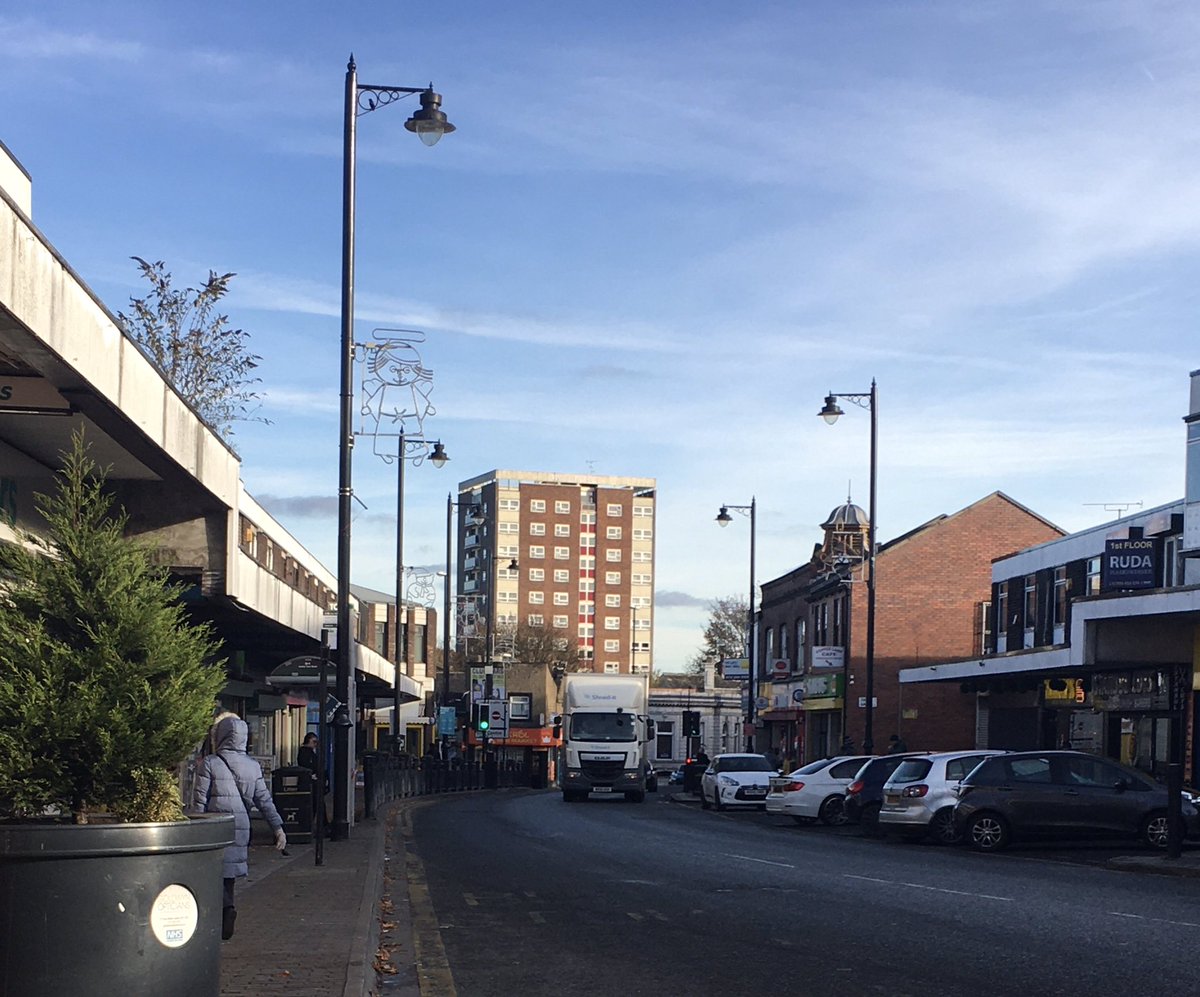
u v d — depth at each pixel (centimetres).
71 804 672
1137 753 3488
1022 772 2286
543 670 9950
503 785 6712
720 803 3962
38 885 579
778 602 6631
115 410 1406
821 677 5656
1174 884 1695
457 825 3017
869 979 1012
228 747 1046
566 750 4762
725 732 10600
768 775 3988
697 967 1078
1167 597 2758
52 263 1143
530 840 2497
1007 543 5444
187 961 605
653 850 2231
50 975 575
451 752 6600
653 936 1242
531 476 14650
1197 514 2811
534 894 1583
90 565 703
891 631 5359
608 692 4803
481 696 6538
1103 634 3030
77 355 1232
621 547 14562
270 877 1680
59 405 1380
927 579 5400
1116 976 1016
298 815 2358
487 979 1039
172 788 678
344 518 2311
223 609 2286
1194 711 3127
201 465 1802
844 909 1417
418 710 8775
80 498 732
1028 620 4350
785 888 1620
